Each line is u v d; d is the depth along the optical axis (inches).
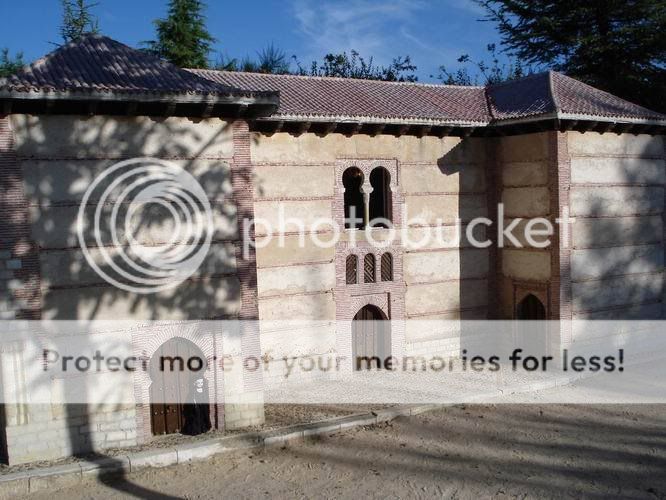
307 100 682.8
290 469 486.0
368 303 715.4
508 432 553.3
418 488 451.2
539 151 726.5
